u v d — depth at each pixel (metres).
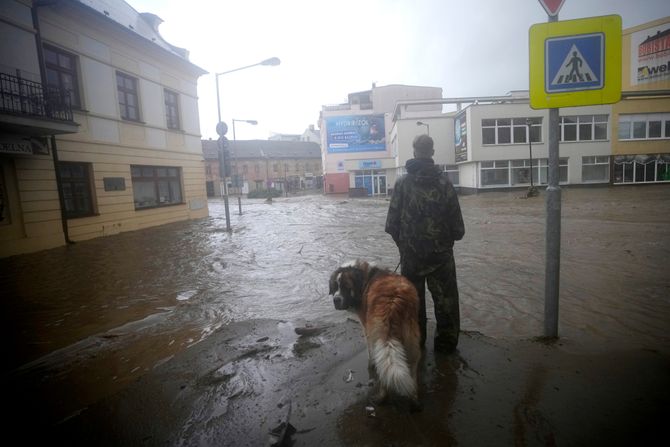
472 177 33.81
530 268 7.27
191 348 4.03
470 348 3.68
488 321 4.71
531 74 3.54
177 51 21.06
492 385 3.01
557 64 3.46
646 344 3.83
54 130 10.89
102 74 14.30
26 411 3.07
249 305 5.73
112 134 14.71
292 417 2.74
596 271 6.76
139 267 8.73
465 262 7.94
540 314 4.88
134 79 16.25
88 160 13.58
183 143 19.64
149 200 17.31
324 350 3.80
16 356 4.22
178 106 19.41
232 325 4.69
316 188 76.88
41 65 11.31
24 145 10.92
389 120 47.34
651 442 2.31
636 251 8.15
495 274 6.92
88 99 13.65
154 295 6.47
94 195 13.84
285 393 3.06
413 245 3.38
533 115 32.00
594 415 2.60
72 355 4.09
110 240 13.13
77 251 11.08
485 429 2.50
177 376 3.43
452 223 3.41
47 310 5.79
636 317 4.60
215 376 3.38
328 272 7.68
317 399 2.95
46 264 9.30
